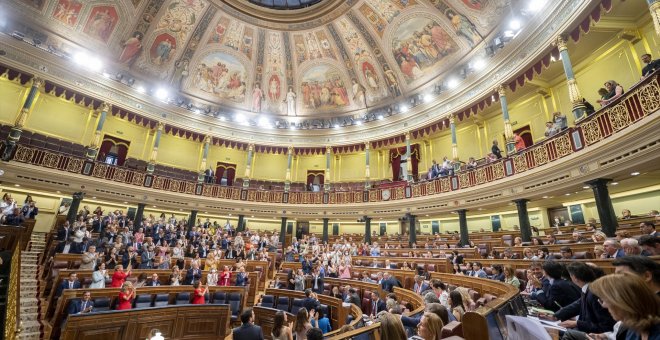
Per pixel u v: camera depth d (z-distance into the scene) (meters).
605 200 8.69
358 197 19.88
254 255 14.38
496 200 12.84
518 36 12.42
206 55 21.86
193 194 19.75
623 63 11.32
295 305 9.30
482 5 14.66
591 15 9.73
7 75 15.01
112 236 12.52
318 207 20.69
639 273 2.20
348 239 20.59
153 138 21.73
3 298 7.94
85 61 17.34
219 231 17.36
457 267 10.07
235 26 21.48
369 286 9.88
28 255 11.72
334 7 19.80
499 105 16.72
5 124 15.77
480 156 18.00
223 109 23.44
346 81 23.14
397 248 15.05
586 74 12.77
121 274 8.98
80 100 17.42
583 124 9.12
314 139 23.31
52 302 8.30
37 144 16.39
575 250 7.92
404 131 19.70
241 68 23.28
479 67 14.75
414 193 17.23
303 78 23.95
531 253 9.00
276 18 20.92
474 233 15.83
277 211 21.16
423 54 18.73
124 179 17.33
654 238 3.73
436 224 19.69
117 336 6.69
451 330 2.24
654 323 1.42
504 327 2.69
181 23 20.02
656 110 6.74
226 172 24.33
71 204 15.41
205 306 8.02
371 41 20.61
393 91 21.09
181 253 13.15
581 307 3.07
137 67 19.59
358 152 24.47
